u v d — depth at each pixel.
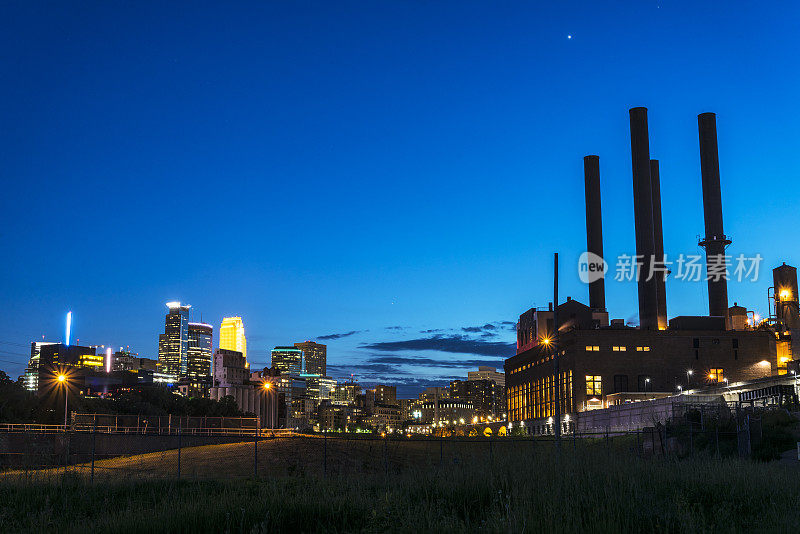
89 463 72.38
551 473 25.47
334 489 27.47
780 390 104.25
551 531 16.75
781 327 176.88
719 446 57.12
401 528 18.00
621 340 186.62
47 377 167.50
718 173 197.88
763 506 20.52
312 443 99.06
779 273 179.38
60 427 91.75
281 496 24.48
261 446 93.75
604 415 136.12
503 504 19.23
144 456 85.06
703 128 199.62
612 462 28.53
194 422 108.12
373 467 55.72
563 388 194.75
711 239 195.00
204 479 39.69
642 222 199.50
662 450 53.97
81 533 21.05
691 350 186.25
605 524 17.56
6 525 23.47
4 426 88.50
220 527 20.41
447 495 24.66
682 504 19.41
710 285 196.38
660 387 184.12
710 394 107.31
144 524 21.00
